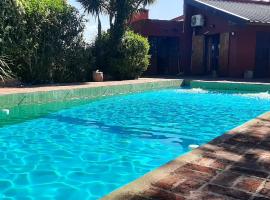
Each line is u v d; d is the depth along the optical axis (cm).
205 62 2347
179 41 2453
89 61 1748
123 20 1867
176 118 978
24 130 795
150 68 2377
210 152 448
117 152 627
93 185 458
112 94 1454
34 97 1107
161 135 771
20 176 490
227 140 514
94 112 1058
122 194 309
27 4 1416
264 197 308
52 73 1529
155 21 2370
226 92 1605
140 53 1889
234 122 930
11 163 552
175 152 633
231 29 2059
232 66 2080
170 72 2452
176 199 300
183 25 2408
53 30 1509
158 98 1397
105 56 1891
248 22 1866
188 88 1758
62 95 1213
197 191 319
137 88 1591
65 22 1554
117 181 475
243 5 2422
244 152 449
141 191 316
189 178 351
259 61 2089
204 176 357
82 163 557
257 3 2572
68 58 1596
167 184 334
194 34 2366
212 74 2222
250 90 1605
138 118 973
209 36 2314
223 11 2031
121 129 826
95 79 1708
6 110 975
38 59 1463
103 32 1939
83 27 1631
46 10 1463
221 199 303
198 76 2230
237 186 332
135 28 2402
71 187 449
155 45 2406
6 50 1327
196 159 416
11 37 1349
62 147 656
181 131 814
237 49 2041
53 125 855
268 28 2058
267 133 562
